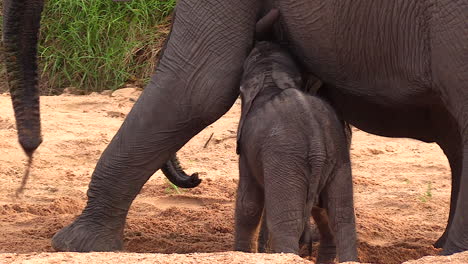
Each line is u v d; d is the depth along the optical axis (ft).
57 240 40.22
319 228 39.88
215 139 66.54
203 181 55.88
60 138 64.80
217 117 39.99
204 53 39.45
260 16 39.93
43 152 61.41
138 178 40.37
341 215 35.63
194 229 45.96
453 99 34.81
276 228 35.14
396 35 36.65
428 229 47.55
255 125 36.35
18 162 59.06
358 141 67.77
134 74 84.07
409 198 53.57
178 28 39.96
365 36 37.47
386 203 52.65
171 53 39.93
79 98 78.33
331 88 41.57
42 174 57.06
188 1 39.78
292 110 35.76
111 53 84.33
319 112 35.81
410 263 30.94
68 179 56.59
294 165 35.12
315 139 35.06
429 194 53.06
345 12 37.60
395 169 60.90
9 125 67.41
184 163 61.05
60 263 31.53
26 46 40.14
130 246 42.55
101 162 40.52
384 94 38.32
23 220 46.55
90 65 84.74
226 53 39.45
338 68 39.01
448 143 41.75
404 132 41.37
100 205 40.34
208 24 39.42
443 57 34.68
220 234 45.21
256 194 37.32
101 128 68.39
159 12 88.07
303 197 35.22
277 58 38.45
